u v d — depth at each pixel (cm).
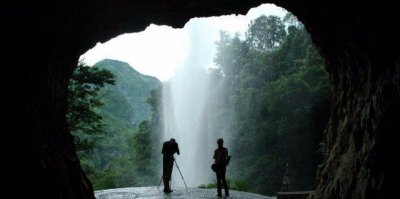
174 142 1461
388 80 607
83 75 1791
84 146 1883
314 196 951
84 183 754
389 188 590
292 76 4606
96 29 788
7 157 481
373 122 643
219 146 1354
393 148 592
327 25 796
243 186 2075
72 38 731
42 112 643
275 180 4262
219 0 763
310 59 4925
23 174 495
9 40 495
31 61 552
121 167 5475
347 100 845
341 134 854
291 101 4244
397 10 546
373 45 652
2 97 488
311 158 4184
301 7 806
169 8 781
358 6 609
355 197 680
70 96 1759
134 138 6228
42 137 595
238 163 4909
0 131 480
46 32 579
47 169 548
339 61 870
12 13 476
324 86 4072
